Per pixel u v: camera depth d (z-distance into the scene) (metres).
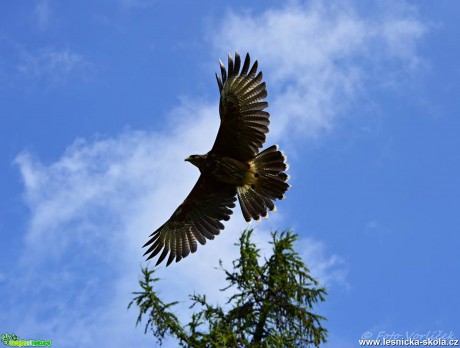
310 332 12.09
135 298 11.77
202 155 14.44
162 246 16.47
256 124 13.55
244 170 14.20
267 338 11.86
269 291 12.56
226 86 13.49
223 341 11.40
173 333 11.59
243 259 12.70
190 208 16.14
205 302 12.40
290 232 12.88
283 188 14.13
